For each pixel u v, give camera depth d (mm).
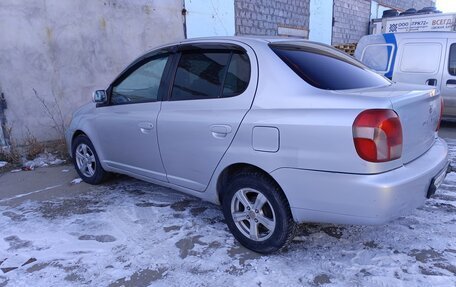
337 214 2463
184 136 3203
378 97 2416
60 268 2832
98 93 3998
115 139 4008
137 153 3768
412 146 2609
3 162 5598
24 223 3602
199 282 2609
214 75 3123
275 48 2967
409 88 2924
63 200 4168
